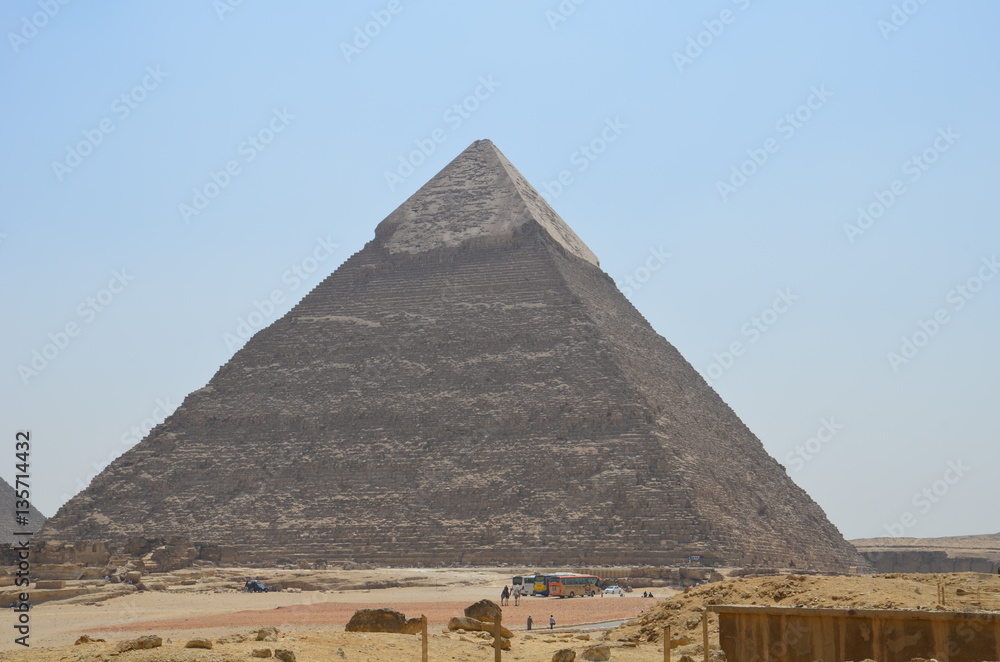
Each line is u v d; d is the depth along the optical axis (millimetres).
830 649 56094
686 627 82062
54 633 123438
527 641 80750
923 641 54469
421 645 68250
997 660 53219
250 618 140000
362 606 168000
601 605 177500
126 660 56594
